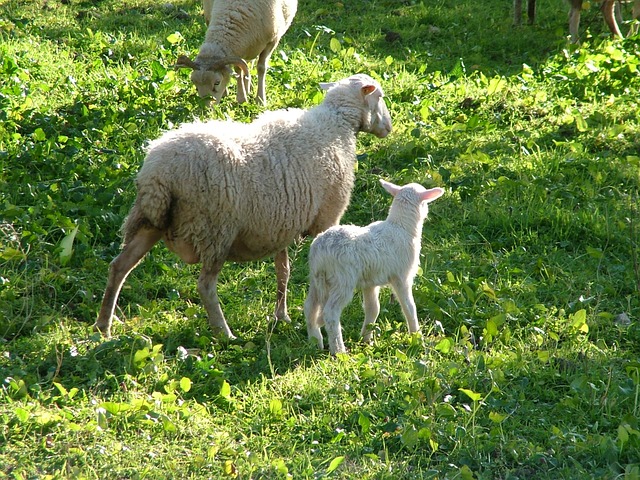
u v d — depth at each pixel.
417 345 8.53
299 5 20.56
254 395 7.64
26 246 10.03
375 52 18.08
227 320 9.18
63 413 7.09
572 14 18.05
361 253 8.23
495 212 11.43
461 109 14.48
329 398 7.68
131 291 9.62
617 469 6.76
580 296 9.61
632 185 12.06
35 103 13.85
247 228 8.57
